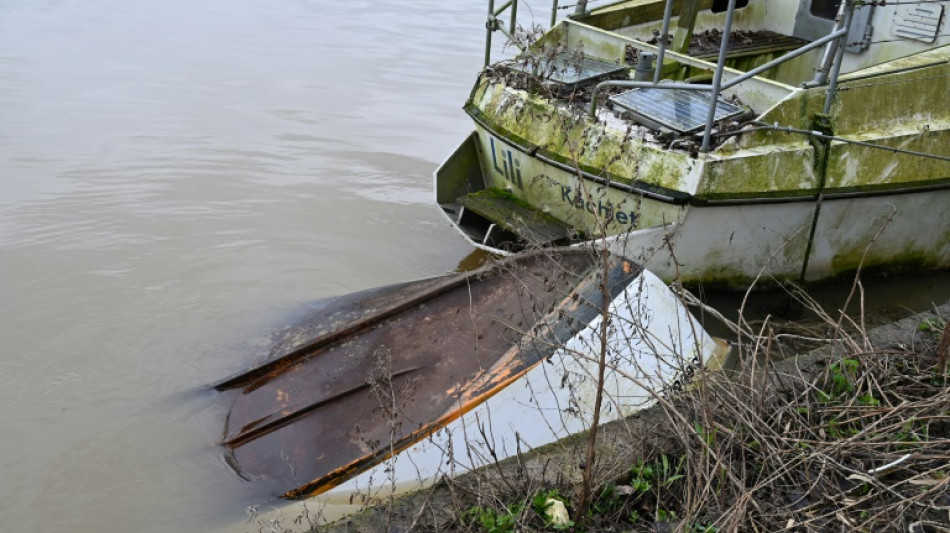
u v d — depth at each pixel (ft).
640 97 20.08
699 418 13.16
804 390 14.03
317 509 13.17
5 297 19.76
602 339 11.27
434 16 43.86
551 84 21.31
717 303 19.61
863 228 19.81
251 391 15.88
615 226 19.20
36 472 14.34
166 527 13.15
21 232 22.59
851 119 19.31
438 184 22.93
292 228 23.40
